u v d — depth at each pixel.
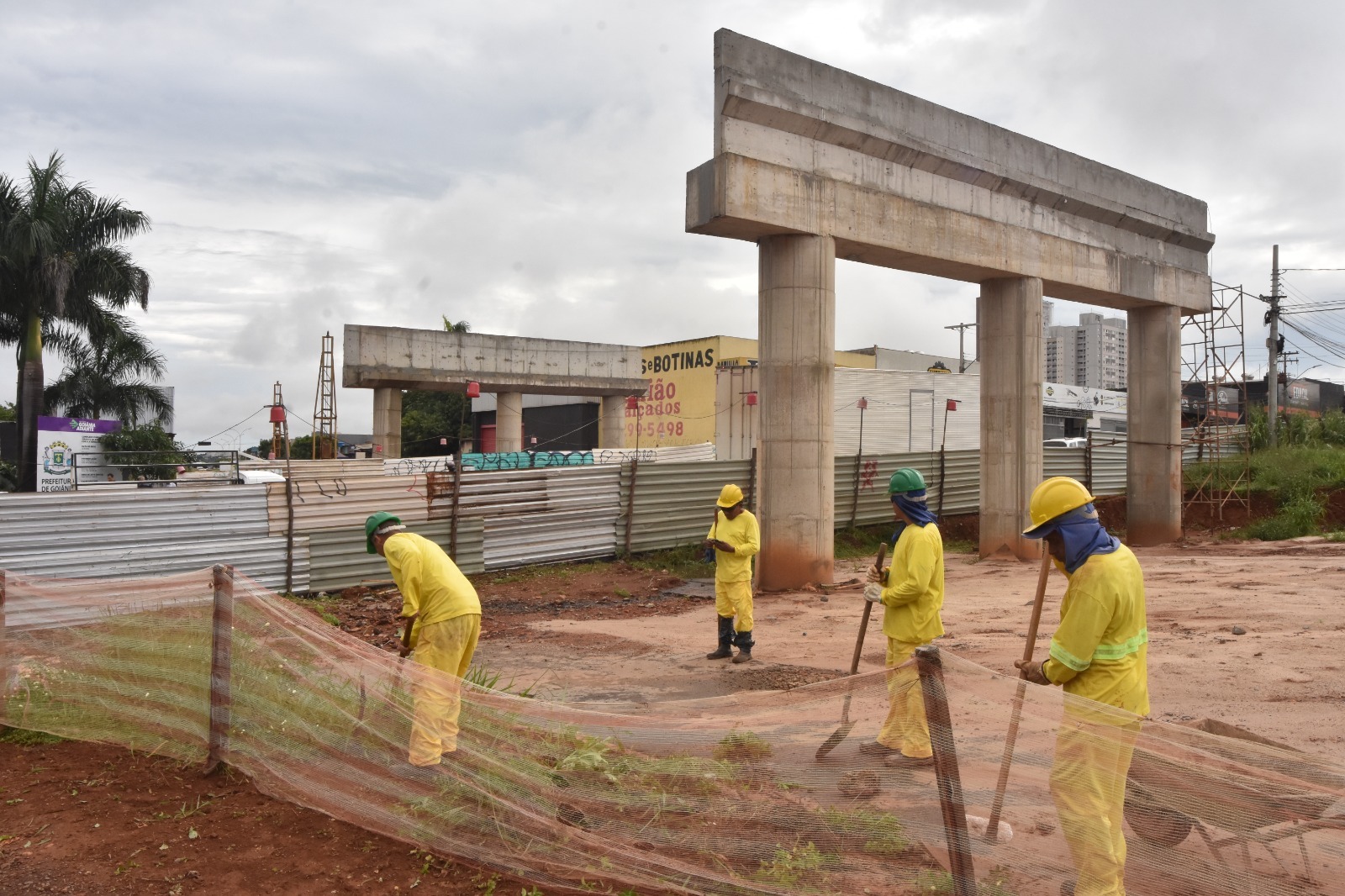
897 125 15.33
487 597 13.55
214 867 4.16
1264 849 3.43
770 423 14.49
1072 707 3.35
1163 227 20.48
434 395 56.69
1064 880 3.29
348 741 4.78
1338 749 5.56
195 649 5.41
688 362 41.84
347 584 13.22
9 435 33.12
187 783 5.16
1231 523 23.30
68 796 4.99
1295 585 12.84
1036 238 17.80
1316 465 25.31
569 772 4.26
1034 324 17.80
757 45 13.65
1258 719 6.36
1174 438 21.25
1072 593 3.59
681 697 7.60
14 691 6.14
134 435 29.42
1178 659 8.42
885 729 3.73
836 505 20.11
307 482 13.14
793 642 10.18
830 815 3.68
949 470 22.41
